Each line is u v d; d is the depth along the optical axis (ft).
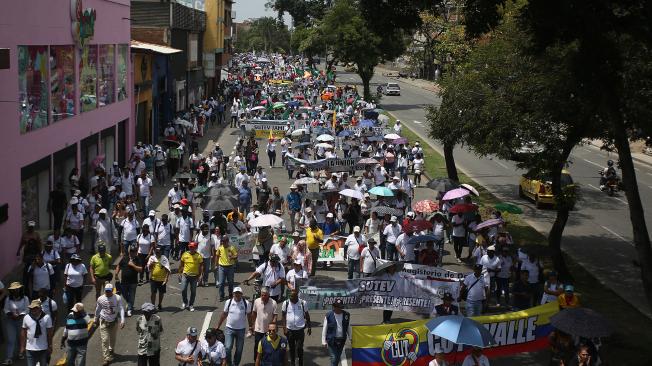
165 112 161.68
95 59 101.40
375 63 249.75
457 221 74.79
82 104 94.89
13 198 69.31
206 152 145.59
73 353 43.73
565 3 48.52
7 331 45.93
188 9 188.24
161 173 110.83
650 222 98.63
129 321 55.47
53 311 45.47
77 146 92.94
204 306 59.16
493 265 60.80
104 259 55.77
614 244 87.25
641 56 59.72
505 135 70.85
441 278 54.34
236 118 186.60
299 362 46.62
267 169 128.77
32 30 74.18
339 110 201.36
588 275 73.46
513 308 59.16
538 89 66.03
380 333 45.88
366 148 134.62
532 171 68.85
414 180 118.83
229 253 59.57
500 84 73.31
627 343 54.34
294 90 281.95
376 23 57.82
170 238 67.05
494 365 50.52
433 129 103.76
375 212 72.90
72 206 70.28
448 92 95.30
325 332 45.34
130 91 126.41
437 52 154.61
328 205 83.71
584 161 154.51
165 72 159.53
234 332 45.85
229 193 71.36
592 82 50.85
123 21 119.14
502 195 114.32
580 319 42.42
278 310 54.54
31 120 74.64
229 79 303.68
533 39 55.01
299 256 60.34
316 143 140.46
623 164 50.52
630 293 68.44
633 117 60.85
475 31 56.44
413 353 45.85
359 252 64.44
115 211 74.38
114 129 114.62
